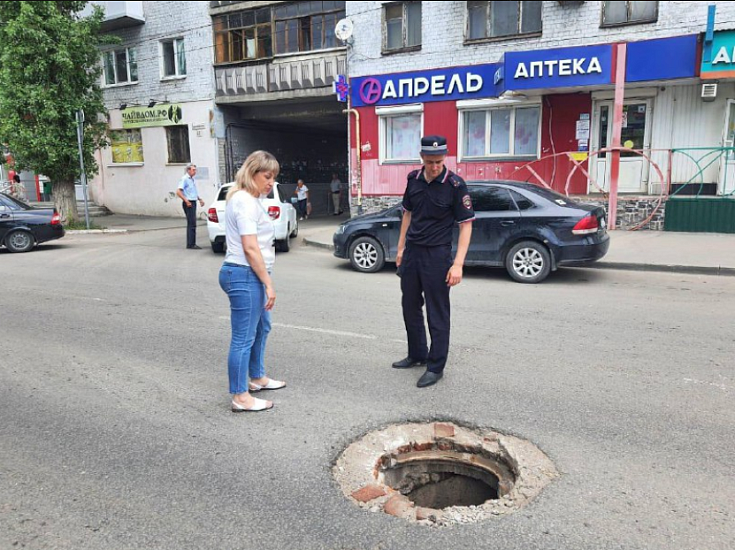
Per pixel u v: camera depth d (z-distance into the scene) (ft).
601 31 44.50
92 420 12.79
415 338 15.56
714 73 38.42
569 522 8.86
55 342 18.76
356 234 31.89
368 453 11.17
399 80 53.01
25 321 21.44
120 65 75.72
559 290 26.12
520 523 8.87
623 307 22.54
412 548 8.34
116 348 18.04
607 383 14.43
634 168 45.52
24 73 53.01
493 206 28.58
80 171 56.70
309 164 85.15
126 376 15.55
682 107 43.16
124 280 29.76
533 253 27.73
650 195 44.16
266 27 64.39
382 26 53.52
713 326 19.54
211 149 70.23
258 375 14.11
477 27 49.73
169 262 36.09
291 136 81.15
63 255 39.70
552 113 47.26
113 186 78.74
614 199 42.86
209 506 9.45
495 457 11.16
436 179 14.08
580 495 9.57
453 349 17.37
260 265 12.28
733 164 42.09
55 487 10.09
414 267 14.61
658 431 11.78
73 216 58.90
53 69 54.95
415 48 52.21
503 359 16.39
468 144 51.67
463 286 27.27
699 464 10.47
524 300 24.02
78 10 58.39
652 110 44.21
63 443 11.73
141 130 75.25
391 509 9.34
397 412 12.92
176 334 19.52
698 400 13.29
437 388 14.28
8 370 16.14
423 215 14.29
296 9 62.23
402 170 54.49
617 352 16.87
